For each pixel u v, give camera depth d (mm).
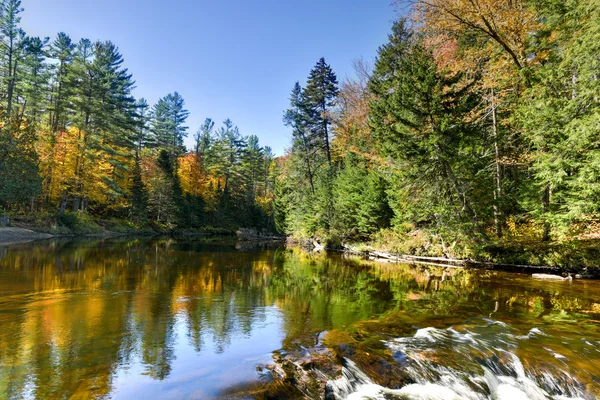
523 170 18391
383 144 17641
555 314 7355
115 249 19953
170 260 15805
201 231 50406
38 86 37688
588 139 11273
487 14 14680
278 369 4375
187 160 60938
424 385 4305
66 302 7582
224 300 8344
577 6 12781
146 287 9508
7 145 23250
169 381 3975
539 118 12766
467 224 14906
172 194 46719
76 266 12781
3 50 35062
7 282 9500
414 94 15953
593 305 8172
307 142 38906
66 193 32781
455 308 7859
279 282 11156
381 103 19141
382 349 5145
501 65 15906
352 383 4148
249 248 26125
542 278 12273
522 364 4801
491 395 4262
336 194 28859
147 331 5812
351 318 6957
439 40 18656
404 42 24516
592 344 5500
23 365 4301
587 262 12211
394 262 17922
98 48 36312
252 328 6176
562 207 12555
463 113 15922
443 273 13625
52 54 36125
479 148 16594
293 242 39156
